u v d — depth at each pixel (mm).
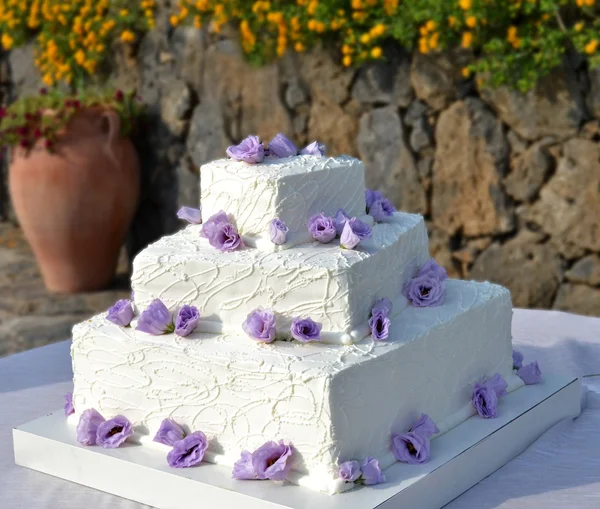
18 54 5805
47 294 5066
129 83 5176
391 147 4332
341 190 1972
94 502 1809
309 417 1681
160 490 1770
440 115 4199
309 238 1912
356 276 1779
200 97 4883
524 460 1956
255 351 1766
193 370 1789
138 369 1858
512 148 4070
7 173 6219
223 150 4852
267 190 1857
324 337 1782
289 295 1790
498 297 2080
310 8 4234
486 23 3908
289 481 1703
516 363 2260
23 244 5914
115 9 5133
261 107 4691
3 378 2445
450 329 1924
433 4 3945
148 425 1881
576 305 4070
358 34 4227
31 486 1880
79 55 5172
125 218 4984
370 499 1637
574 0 3785
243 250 1877
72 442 1894
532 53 3877
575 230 4004
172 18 4746
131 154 4934
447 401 1952
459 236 4293
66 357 2594
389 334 1843
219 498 1695
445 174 4234
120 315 1906
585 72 3852
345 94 4410
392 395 1790
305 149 2094
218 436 1796
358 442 1720
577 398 2195
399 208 4367
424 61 4164
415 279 2021
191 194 5023
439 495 1764
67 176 4754
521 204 4113
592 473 1874
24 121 4754
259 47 4590
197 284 1852
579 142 3920
